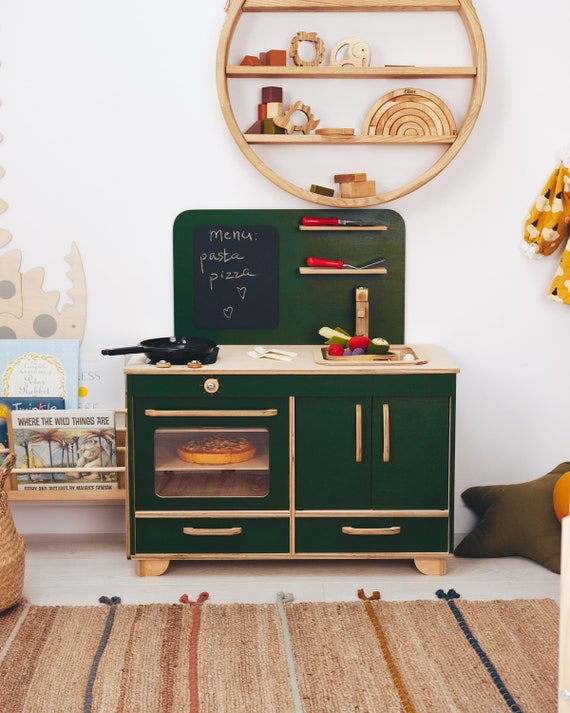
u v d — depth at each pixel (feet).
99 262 10.86
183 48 10.52
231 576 9.97
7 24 10.45
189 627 8.70
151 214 10.78
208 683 7.73
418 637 8.50
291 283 10.87
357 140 10.28
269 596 9.44
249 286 10.87
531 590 9.59
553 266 10.93
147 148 10.68
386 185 10.76
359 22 10.53
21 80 10.54
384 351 9.98
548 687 7.66
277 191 10.74
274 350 10.49
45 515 11.22
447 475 9.82
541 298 10.99
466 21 10.23
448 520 9.89
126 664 8.04
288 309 10.93
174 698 7.52
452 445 9.75
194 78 10.56
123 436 10.68
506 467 11.28
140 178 10.72
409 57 10.60
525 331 11.04
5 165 10.68
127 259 10.85
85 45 10.50
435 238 10.84
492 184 10.78
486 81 10.59
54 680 7.79
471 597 9.41
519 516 10.47
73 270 10.86
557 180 10.55
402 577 9.95
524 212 10.83
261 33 10.53
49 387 10.84
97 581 9.83
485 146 10.71
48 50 10.50
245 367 9.66
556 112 10.68
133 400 9.70
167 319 10.98
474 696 7.54
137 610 9.05
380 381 9.64
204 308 10.91
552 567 10.06
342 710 7.33
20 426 10.27
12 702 7.44
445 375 9.63
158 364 9.68
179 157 10.69
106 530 11.27
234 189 10.75
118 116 10.62
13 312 10.93
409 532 9.91
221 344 10.98
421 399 9.70
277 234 10.78
